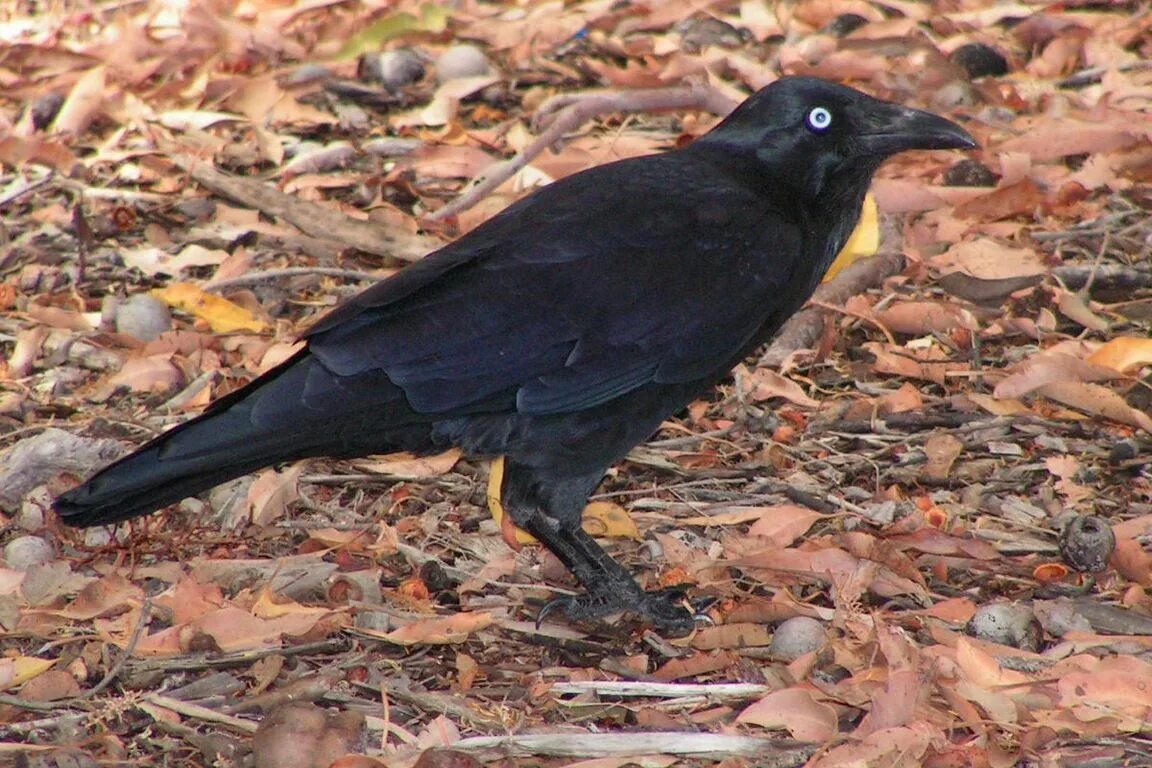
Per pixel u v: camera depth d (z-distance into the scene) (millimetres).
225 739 7629
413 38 17047
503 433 8977
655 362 9008
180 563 9328
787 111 9562
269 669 8203
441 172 14508
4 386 11398
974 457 10523
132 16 17594
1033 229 13391
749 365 11781
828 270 10156
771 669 8188
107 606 8672
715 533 9836
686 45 16984
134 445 10523
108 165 14648
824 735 7555
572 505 9195
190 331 11742
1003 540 9594
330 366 8406
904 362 11367
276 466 9461
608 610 9078
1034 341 11930
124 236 13578
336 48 16891
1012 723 7547
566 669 8477
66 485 9781
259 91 15547
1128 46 16641
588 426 9031
